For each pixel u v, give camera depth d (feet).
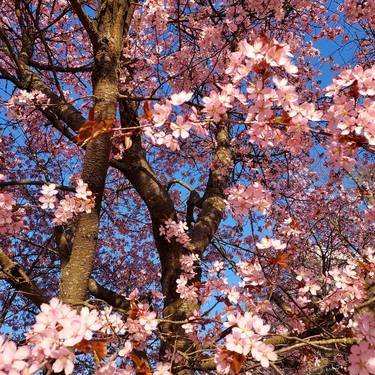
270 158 21.29
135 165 16.52
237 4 14.28
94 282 15.51
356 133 6.40
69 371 4.79
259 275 8.40
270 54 6.35
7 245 21.99
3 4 21.52
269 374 9.61
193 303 12.94
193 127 7.04
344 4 15.98
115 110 11.09
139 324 8.55
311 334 9.07
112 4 12.60
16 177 23.35
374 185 12.89
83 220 9.99
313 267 18.54
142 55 18.65
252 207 7.88
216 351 6.86
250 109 6.65
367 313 7.09
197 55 16.40
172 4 18.67
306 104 6.66
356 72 6.52
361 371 5.40
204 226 16.57
